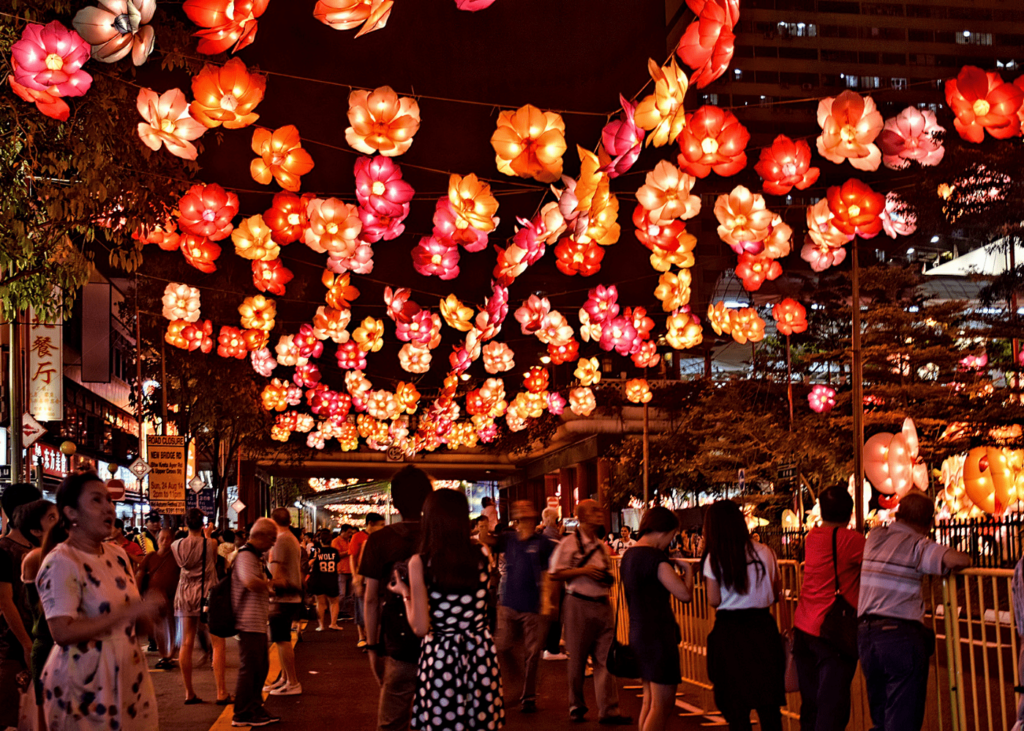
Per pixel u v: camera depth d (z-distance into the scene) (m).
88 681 5.09
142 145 12.13
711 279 74.81
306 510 121.06
